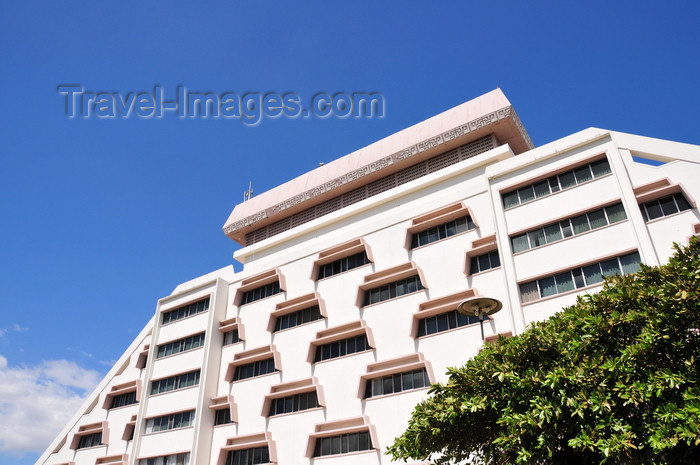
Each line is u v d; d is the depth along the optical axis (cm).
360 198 3966
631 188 2553
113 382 4512
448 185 3416
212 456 3497
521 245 2800
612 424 1323
